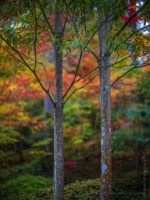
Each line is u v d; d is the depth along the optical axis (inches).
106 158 129.2
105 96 130.6
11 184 175.8
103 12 105.9
